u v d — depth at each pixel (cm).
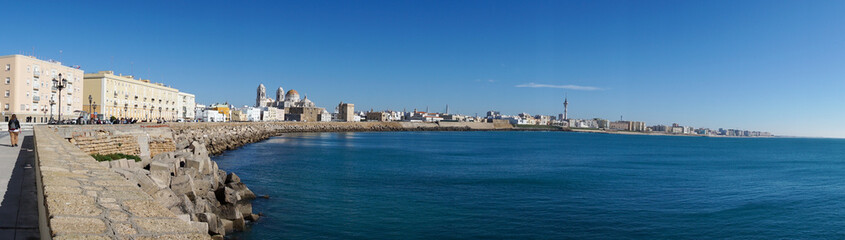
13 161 1917
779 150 15475
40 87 9469
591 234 2588
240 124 12975
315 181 4166
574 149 11888
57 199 681
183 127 8012
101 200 711
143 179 1794
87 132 3275
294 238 2275
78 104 10619
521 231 2589
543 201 3497
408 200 3366
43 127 3978
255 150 7775
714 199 3841
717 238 2644
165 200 1830
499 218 2875
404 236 2414
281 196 3319
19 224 919
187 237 562
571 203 3444
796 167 7719
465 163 6669
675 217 3081
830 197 4138
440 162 6688
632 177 5328
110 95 11375
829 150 16475
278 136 13838
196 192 2353
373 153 8150
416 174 5034
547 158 8225
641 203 3534
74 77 10481
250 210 2533
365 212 2917
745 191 4428
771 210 3422
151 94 13525
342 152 8144
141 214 648
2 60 9019
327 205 3073
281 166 5338
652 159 8738
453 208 3128
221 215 2288
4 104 8988
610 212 3159
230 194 2497
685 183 4897
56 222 560
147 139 4141
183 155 3188
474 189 4009
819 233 2836
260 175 4450
